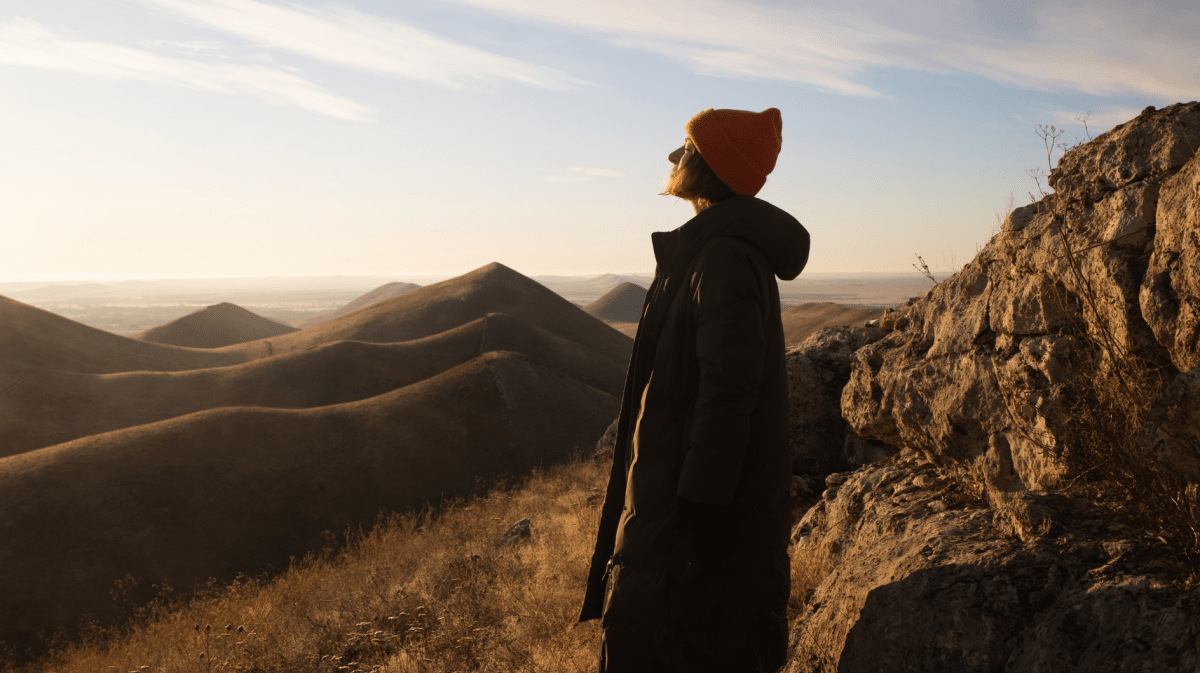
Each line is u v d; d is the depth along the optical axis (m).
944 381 3.45
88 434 51.38
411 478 40.19
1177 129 2.33
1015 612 1.88
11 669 21.53
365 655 4.96
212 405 58.47
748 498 1.96
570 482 13.34
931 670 1.95
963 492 3.19
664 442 1.95
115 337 81.88
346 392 64.75
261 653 5.62
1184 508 1.76
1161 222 2.26
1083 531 2.05
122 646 11.51
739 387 1.76
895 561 2.49
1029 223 3.01
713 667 1.86
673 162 2.36
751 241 1.91
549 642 3.82
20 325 71.44
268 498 35.50
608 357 96.75
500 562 6.43
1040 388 2.68
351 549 15.05
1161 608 1.55
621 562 1.96
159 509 32.72
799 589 3.49
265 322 158.88
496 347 78.56
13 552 28.31
